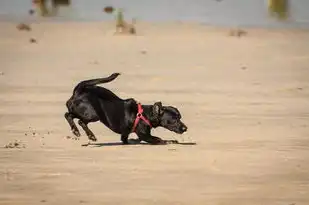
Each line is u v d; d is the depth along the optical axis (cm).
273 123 1927
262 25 4688
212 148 1614
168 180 1338
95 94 1655
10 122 1927
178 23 4750
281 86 2603
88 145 1645
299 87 2588
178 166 1441
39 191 1266
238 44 3812
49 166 1440
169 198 1223
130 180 1337
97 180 1337
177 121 1653
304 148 1619
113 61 3212
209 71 2952
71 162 1474
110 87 2523
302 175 1382
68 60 3256
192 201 1208
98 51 3544
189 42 3878
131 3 6094
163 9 5666
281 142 1683
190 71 2939
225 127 1869
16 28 4484
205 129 1844
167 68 3012
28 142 1675
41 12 5547
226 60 3272
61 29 4447
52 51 3550
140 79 2716
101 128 1864
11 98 2309
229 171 1406
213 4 6016
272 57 3388
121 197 1229
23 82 2644
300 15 5206
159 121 1648
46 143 1664
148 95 2370
